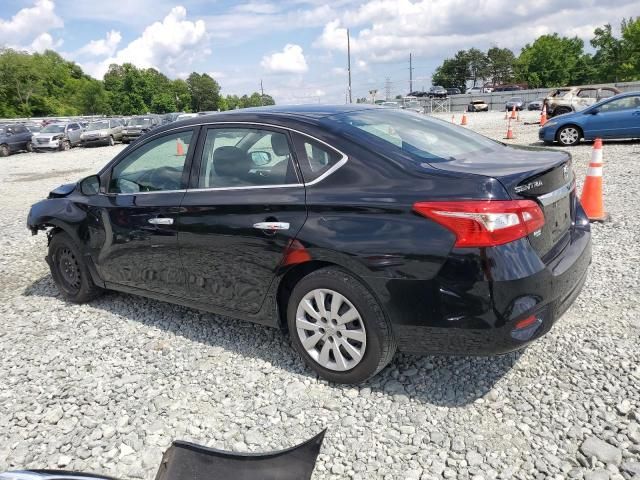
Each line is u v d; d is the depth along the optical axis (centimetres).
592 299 437
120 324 454
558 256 316
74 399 345
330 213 317
